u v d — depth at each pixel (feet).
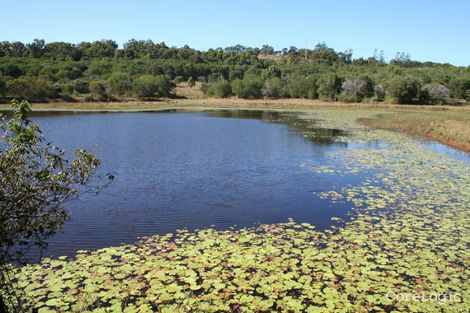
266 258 32.09
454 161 72.59
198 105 219.00
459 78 261.44
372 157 76.13
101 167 65.46
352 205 47.01
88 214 43.47
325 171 64.28
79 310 24.52
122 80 238.68
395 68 347.97
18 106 18.65
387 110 195.52
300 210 45.44
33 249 33.88
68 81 238.48
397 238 36.70
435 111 185.68
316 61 454.40
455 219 41.88
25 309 24.40
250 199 49.57
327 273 29.63
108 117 148.15
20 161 18.43
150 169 64.64
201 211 45.03
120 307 24.93
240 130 115.75
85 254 33.06
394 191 52.65
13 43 351.67
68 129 110.83
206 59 411.95
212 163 69.82
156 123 130.93
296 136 104.47
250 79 281.54
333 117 160.15
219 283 27.99
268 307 25.27
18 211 18.37
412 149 85.66
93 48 398.83
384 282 28.55
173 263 31.12
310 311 24.91
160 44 453.58
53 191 19.42
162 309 24.49
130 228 39.58
